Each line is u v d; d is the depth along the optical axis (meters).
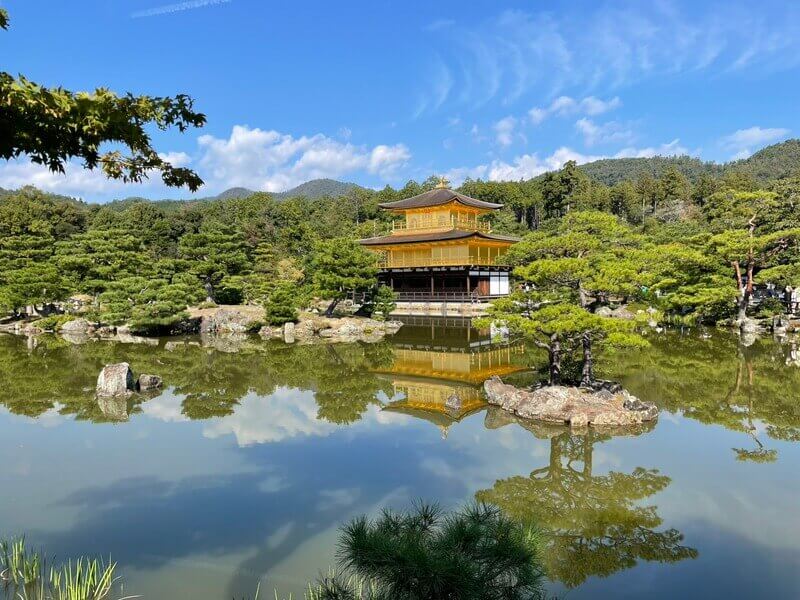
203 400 22.36
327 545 10.16
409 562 4.91
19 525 11.11
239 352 35.22
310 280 57.34
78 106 4.88
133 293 43.44
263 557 9.72
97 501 12.27
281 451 15.84
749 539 10.51
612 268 18.97
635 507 11.93
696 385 24.16
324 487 13.07
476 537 5.61
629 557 9.85
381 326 45.22
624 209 110.00
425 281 61.47
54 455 15.48
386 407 20.86
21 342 39.00
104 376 23.02
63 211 78.06
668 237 63.53
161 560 9.65
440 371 28.92
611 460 14.87
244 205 110.31
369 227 96.25
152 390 24.05
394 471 14.16
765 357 30.12
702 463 14.62
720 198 73.44
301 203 118.12
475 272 57.72
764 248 38.19
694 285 38.97
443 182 67.62
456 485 13.22
